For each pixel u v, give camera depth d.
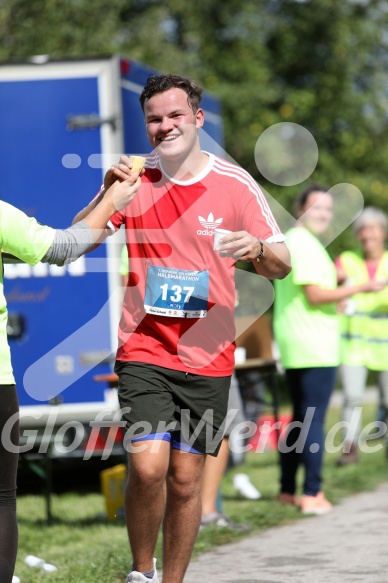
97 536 15.75
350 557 13.71
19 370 19.83
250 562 13.52
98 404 19.59
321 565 13.26
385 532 15.50
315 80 52.03
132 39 42.81
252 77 49.72
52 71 19.98
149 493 9.85
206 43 50.19
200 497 10.24
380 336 23.33
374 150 52.38
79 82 19.98
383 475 21.98
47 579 12.44
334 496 19.14
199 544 14.41
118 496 17.42
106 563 13.03
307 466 17.55
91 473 23.38
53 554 14.32
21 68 19.98
